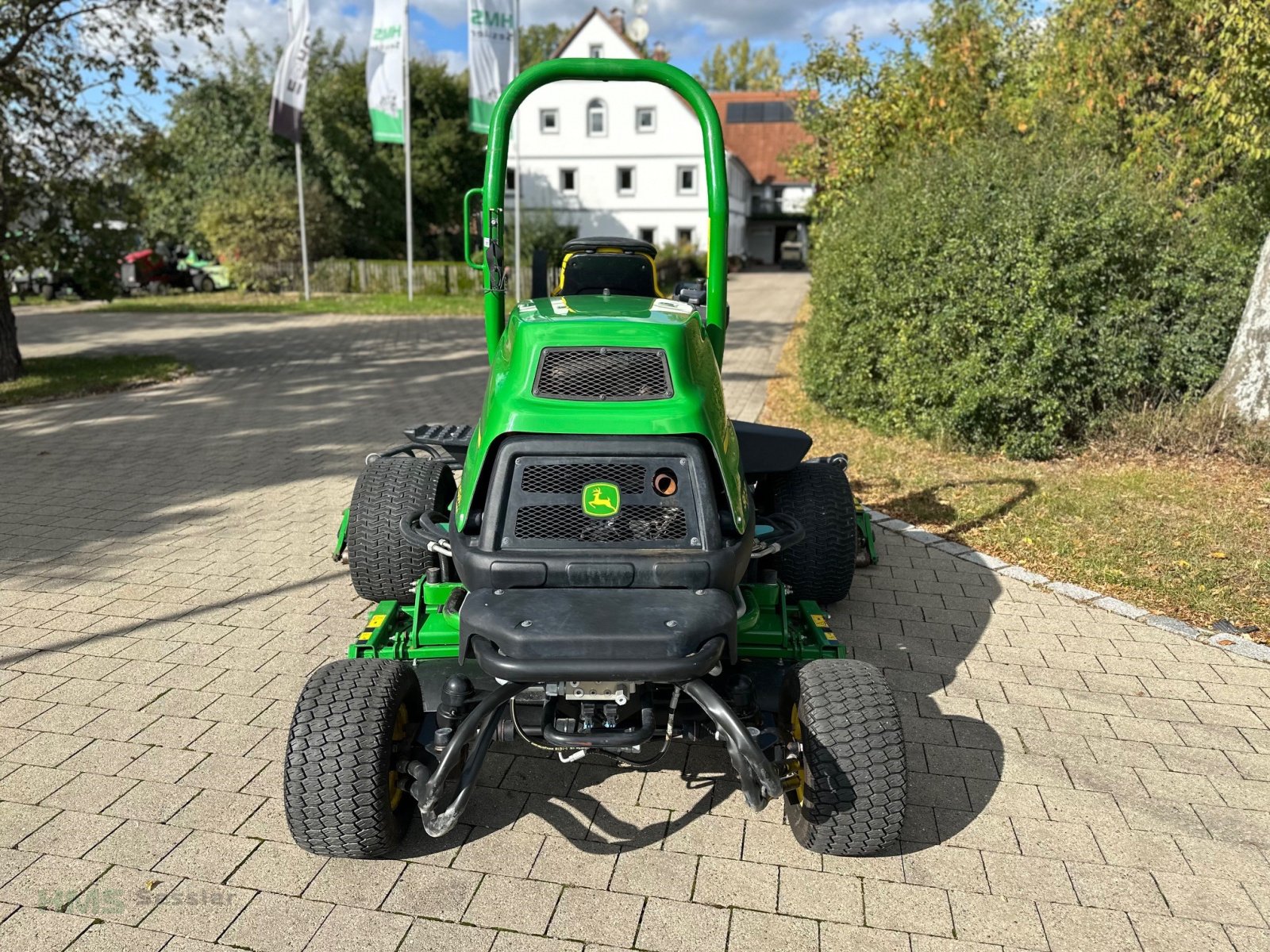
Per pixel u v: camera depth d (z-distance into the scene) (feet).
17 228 42.91
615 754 11.23
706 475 9.80
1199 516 21.53
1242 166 32.42
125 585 18.02
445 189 140.67
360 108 127.54
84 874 10.04
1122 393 27.99
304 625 16.29
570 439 9.68
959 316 26.96
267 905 9.62
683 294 15.96
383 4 79.61
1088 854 10.68
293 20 78.95
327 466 27.04
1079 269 25.59
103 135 43.86
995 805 11.55
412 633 12.29
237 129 113.91
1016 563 19.42
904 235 28.30
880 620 16.83
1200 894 10.06
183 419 34.19
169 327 68.08
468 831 10.91
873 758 9.50
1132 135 38.60
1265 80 28.50
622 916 9.56
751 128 174.09
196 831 10.78
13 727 12.98
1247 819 11.37
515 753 12.57
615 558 9.43
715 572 9.46
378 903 9.69
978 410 26.81
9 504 23.32
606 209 138.31
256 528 21.52
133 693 13.94
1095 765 12.45
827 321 32.45
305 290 92.38
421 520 12.91
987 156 28.73
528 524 9.66
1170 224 28.63
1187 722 13.55
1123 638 16.17
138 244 46.98
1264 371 26.00
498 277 12.48
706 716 10.29
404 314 78.02
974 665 15.17
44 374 43.73
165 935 9.18
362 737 9.46
